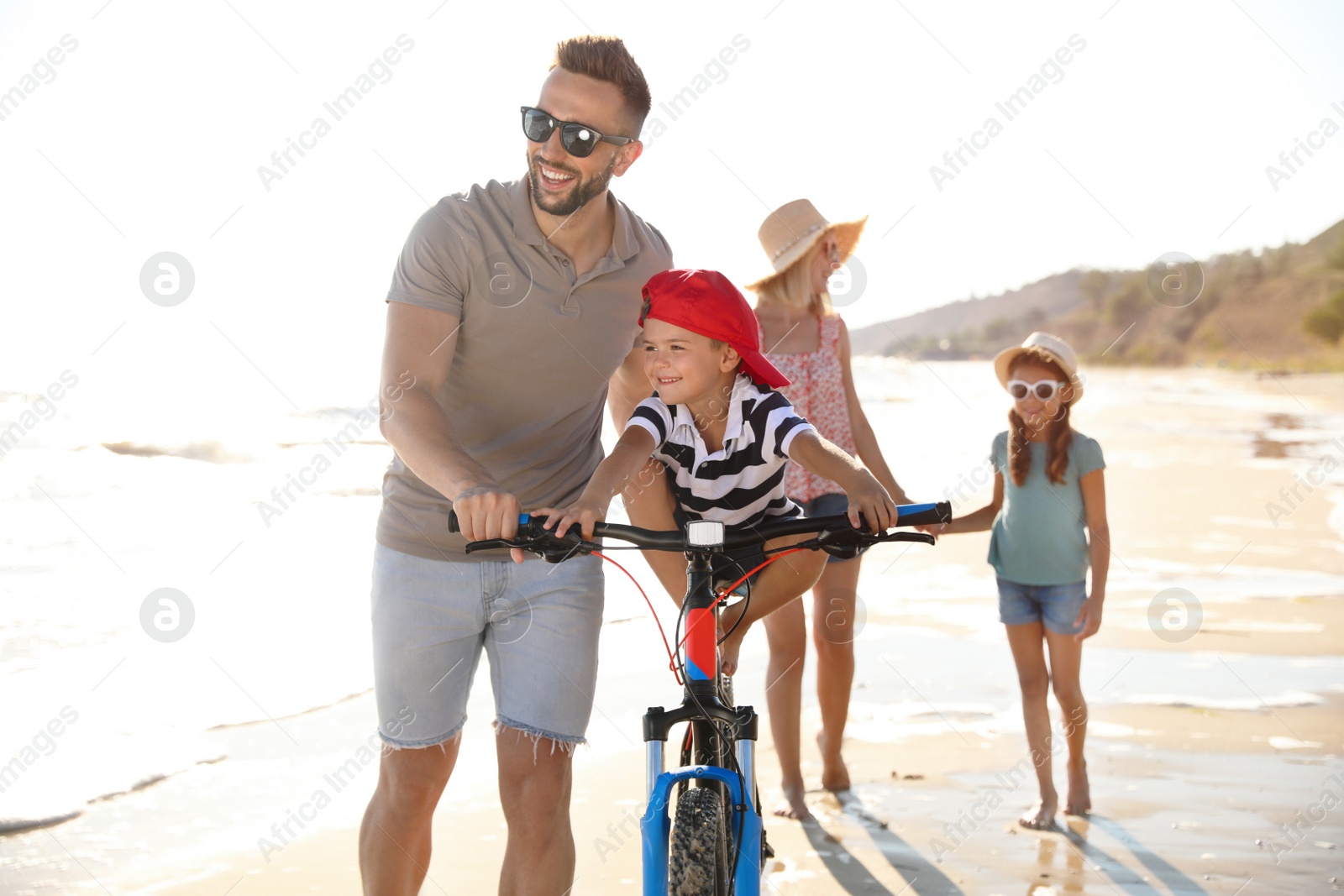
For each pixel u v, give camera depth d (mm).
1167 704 4852
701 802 1828
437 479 2240
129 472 11398
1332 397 29109
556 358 2697
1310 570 7664
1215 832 3494
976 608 6727
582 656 2637
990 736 4535
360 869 2742
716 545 1942
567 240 2648
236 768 4016
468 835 3498
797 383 4172
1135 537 8930
